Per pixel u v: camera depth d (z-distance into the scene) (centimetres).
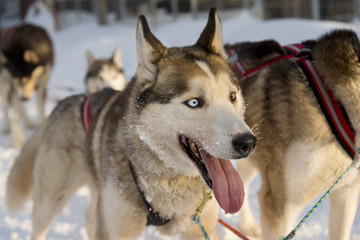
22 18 1895
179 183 198
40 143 275
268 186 239
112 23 1360
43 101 632
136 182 199
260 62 251
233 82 192
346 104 213
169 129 182
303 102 217
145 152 194
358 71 212
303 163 217
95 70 621
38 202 267
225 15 1152
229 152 167
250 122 237
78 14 1493
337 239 236
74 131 255
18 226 331
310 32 591
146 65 195
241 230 304
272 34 627
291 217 233
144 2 1274
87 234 298
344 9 889
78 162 257
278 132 225
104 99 250
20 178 298
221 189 181
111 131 214
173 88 182
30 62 600
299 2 922
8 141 593
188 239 226
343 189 227
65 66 996
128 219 206
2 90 611
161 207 203
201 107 178
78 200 380
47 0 1992
